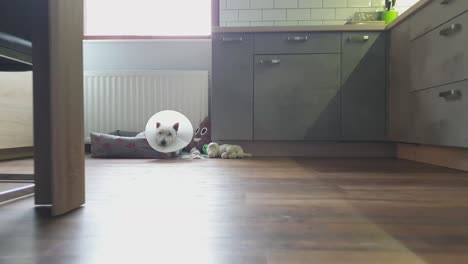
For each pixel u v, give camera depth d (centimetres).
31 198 116
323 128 274
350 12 325
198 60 347
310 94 274
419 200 114
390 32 265
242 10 332
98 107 336
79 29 104
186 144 277
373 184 144
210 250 69
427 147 228
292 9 329
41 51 101
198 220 90
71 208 99
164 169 196
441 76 195
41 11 100
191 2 361
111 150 275
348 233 80
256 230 82
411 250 69
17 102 263
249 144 286
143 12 364
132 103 334
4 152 257
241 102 277
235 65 276
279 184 144
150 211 99
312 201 112
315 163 226
